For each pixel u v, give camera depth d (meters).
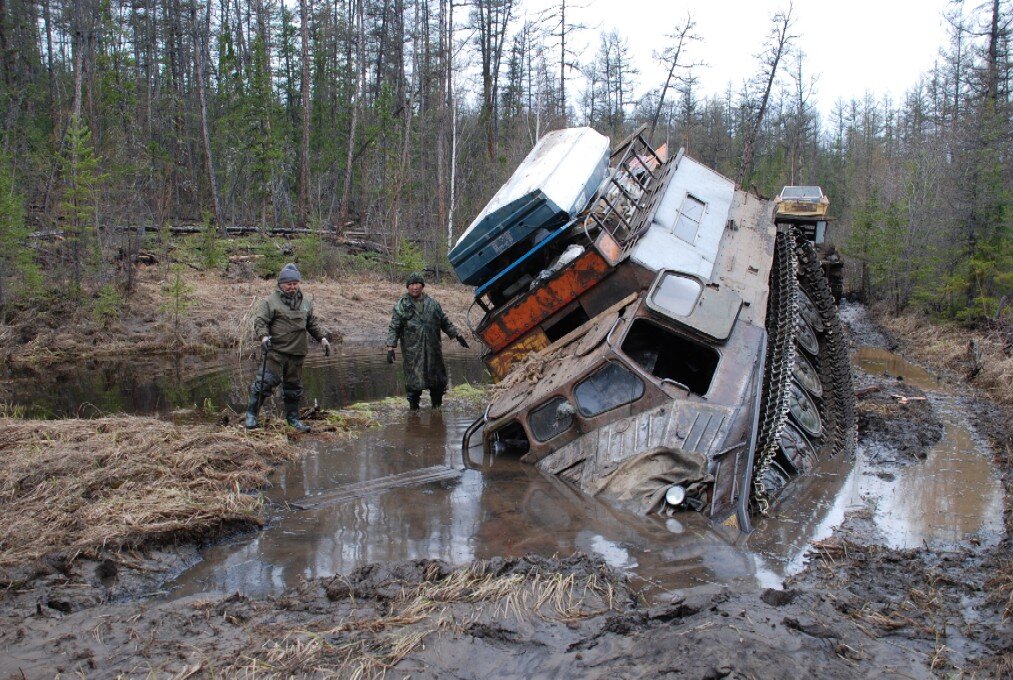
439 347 10.20
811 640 3.45
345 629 3.85
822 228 15.87
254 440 7.81
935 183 23.70
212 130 32.03
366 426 9.10
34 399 10.58
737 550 5.14
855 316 24.73
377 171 32.59
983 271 17.48
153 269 19.92
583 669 3.28
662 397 6.65
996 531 5.76
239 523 5.62
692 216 9.68
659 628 3.56
